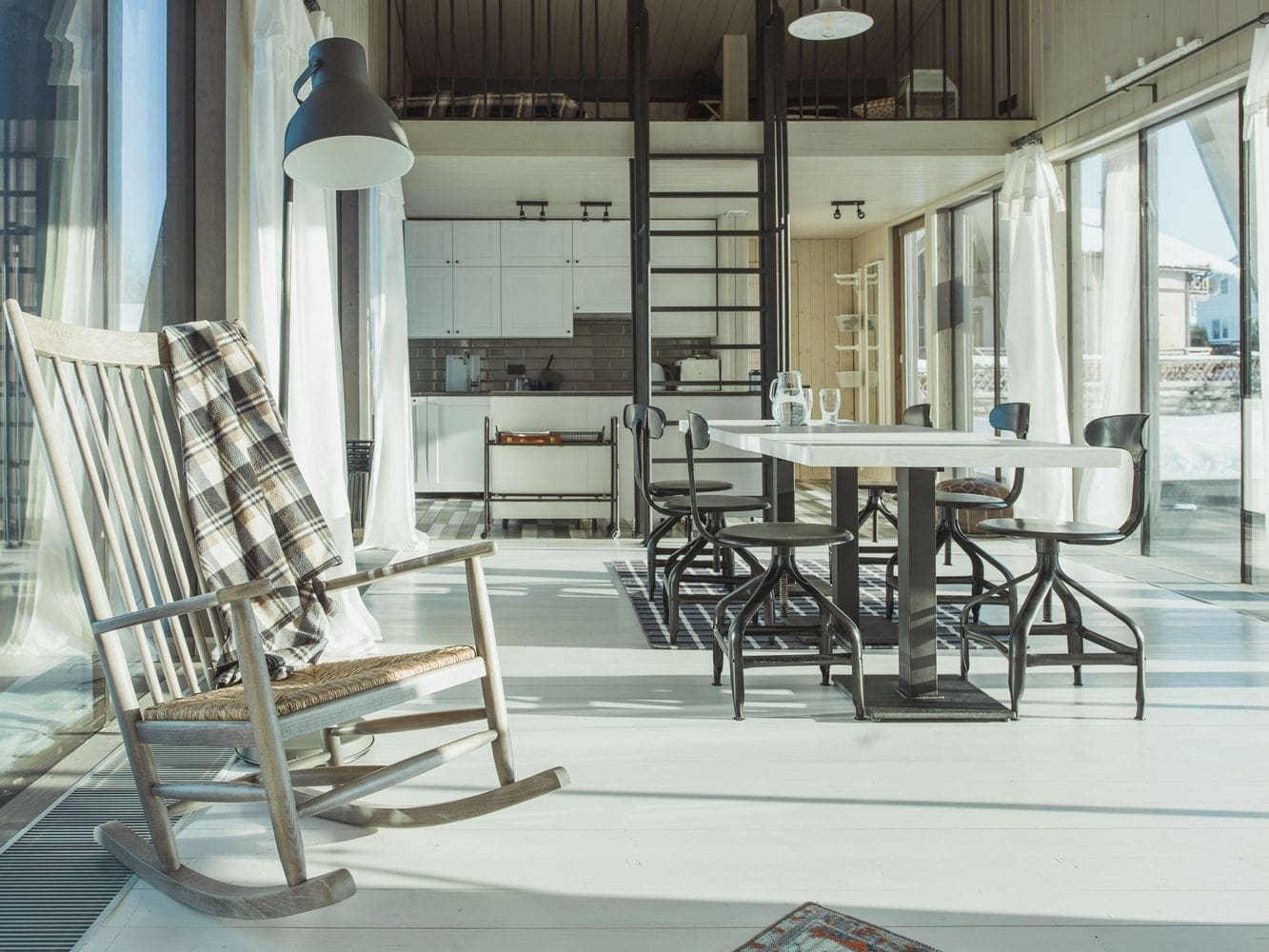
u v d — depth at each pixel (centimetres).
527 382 945
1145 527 607
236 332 260
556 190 820
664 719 306
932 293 930
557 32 1005
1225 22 506
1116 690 335
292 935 181
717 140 696
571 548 659
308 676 224
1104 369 647
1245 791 246
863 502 914
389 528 630
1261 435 495
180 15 347
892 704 312
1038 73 717
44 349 204
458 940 179
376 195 617
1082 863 208
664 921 185
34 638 254
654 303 919
